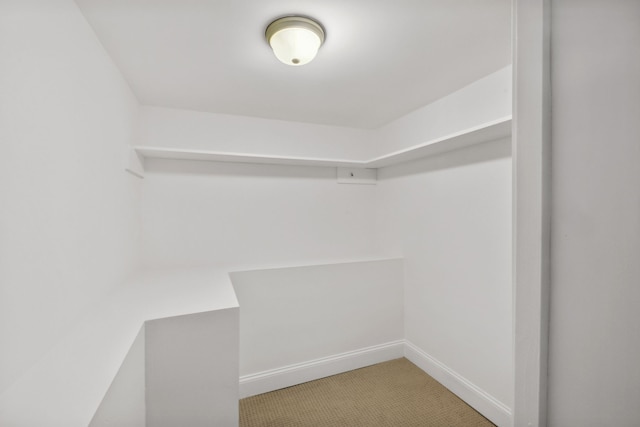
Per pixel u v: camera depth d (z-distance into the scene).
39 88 0.85
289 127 2.50
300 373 2.17
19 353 0.76
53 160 0.92
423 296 2.30
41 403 0.68
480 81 1.77
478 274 1.84
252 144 2.38
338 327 2.31
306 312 2.21
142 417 1.11
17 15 0.76
